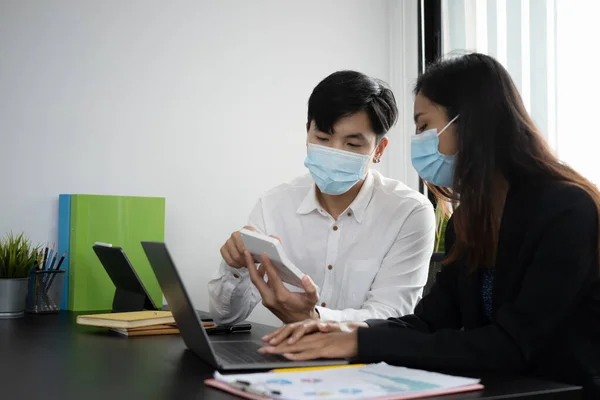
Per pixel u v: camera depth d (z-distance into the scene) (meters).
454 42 3.00
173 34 2.79
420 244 2.08
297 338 1.27
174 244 2.76
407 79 3.18
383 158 3.23
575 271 1.23
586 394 1.30
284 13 3.02
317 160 1.95
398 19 3.23
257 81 2.95
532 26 2.56
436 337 1.22
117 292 2.30
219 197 2.85
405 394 0.94
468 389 1.00
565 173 1.37
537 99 2.53
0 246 2.21
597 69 2.30
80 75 2.61
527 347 1.21
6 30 2.49
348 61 3.18
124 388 1.07
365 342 1.22
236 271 1.86
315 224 2.16
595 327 1.33
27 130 2.52
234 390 1.00
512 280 1.33
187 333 1.33
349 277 2.11
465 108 1.42
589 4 2.33
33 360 1.34
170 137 2.76
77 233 2.41
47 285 2.28
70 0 2.60
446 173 1.55
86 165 2.61
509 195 1.39
